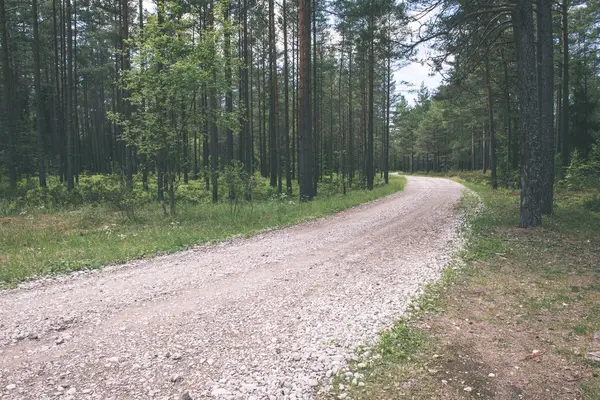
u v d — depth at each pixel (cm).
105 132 5028
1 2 2114
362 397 338
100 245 923
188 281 660
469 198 2222
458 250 910
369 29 1750
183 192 2097
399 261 812
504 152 2984
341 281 670
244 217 1362
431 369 388
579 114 2964
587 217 1283
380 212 1641
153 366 380
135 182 2197
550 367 392
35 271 703
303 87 1859
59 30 3055
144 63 1350
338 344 436
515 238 1020
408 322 503
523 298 592
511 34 1783
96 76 3941
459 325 496
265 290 616
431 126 6619
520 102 1154
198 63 1350
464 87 1783
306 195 1883
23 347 415
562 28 2144
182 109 1395
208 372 371
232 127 1526
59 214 1498
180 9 1405
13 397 324
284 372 374
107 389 339
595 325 487
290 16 2495
